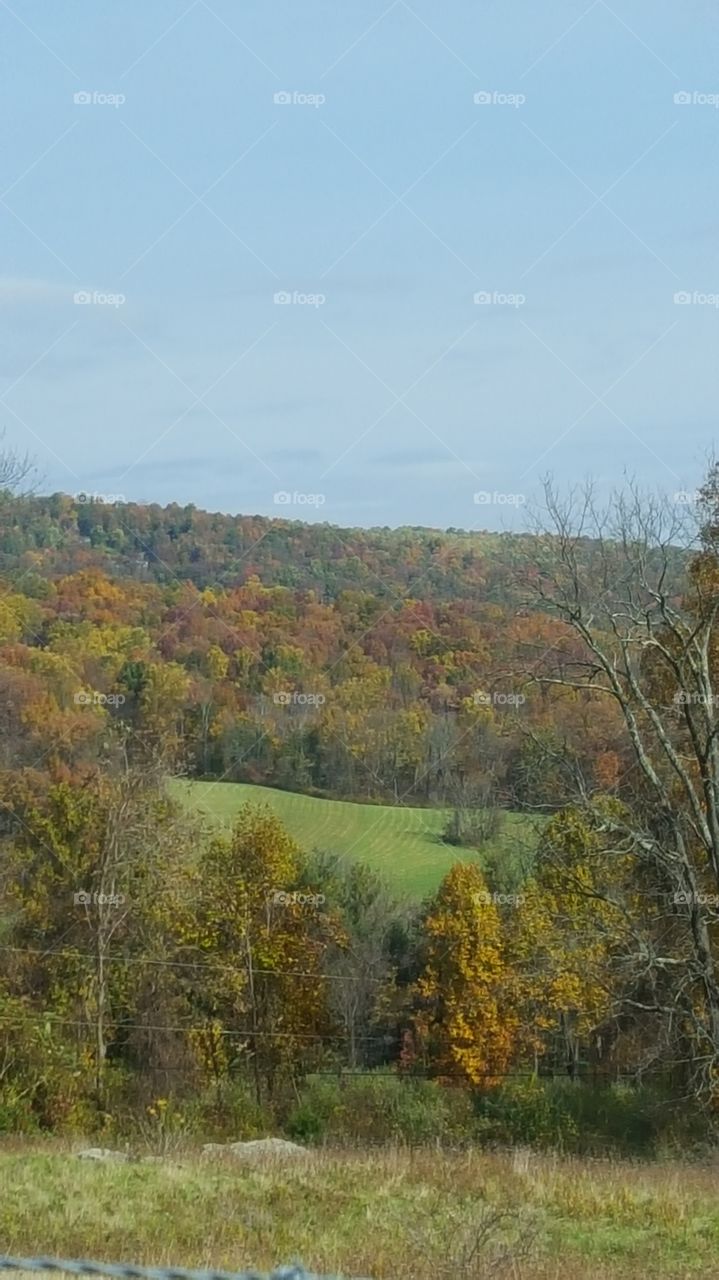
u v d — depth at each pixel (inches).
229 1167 1205.7
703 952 1585.9
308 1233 906.1
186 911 2292.1
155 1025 2234.3
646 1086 1948.8
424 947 2351.1
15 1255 786.2
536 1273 776.9
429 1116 1920.5
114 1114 1966.0
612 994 1658.5
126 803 2226.9
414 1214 981.2
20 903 2206.0
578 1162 1493.6
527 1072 2116.1
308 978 2401.6
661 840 1657.2
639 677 1705.2
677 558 1646.2
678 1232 1015.0
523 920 1882.4
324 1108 1962.4
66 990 2153.1
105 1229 875.4
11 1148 1373.0
